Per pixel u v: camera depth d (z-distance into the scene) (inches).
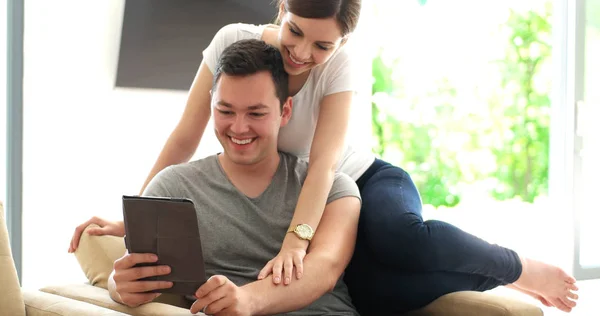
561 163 192.9
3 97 142.3
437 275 79.4
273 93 74.3
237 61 72.9
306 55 76.0
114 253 77.4
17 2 139.0
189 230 61.1
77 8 144.7
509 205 303.9
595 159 191.0
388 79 296.0
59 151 145.2
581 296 177.3
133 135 153.1
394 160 299.6
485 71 297.9
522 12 298.5
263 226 76.4
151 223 61.2
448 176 301.1
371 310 84.3
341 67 83.8
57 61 143.9
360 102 171.0
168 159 86.0
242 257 75.7
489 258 80.4
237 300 64.6
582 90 189.2
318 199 76.0
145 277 63.5
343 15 75.1
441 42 292.8
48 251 144.7
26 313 70.8
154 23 148.0
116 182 151.8
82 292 73.5
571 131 188.9
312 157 80.4
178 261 62.7
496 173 302.5
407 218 79.7
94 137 148.7
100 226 80.6
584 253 191.9
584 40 189.0
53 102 144.0
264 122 74.1
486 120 300.2
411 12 289.4
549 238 228.5
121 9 145.6
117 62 147.5
